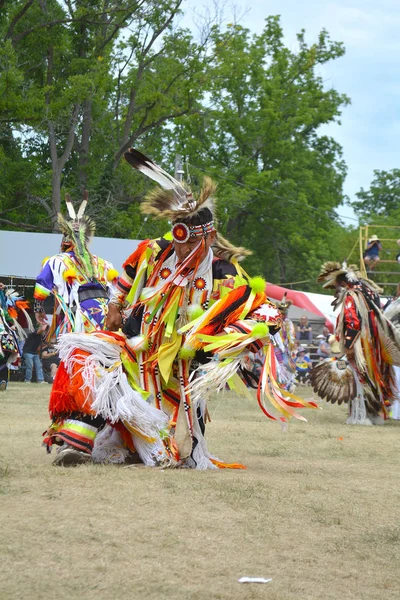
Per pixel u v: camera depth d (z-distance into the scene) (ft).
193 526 12.89
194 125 124.67
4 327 47.42
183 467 18.70
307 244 143.23
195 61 107.14
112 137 115.96
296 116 143.84
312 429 30.55
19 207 103.76
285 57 146.10
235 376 19.02
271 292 79.46
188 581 10.24
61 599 9.32
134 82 107.45
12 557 10.69
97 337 18.47
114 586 9.84
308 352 74.08
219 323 18.37
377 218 170.60
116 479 16.43
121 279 19.19
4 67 82.99
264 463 20.40
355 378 34.99
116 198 111.86
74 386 17.97
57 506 13.67
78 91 87.40
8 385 56.08
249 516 13.78
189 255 18.31
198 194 18.75
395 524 13.79
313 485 16.93
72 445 17.97
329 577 10.82
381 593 10.28
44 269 28.17
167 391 18.92
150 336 18.60
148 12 103.40
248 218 146.51
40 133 102.83
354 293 34.99
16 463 18.24
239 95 143.23
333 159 167.43
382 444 25.72
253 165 140.05
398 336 34.47
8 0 92.53
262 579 10.49
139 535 12.12
